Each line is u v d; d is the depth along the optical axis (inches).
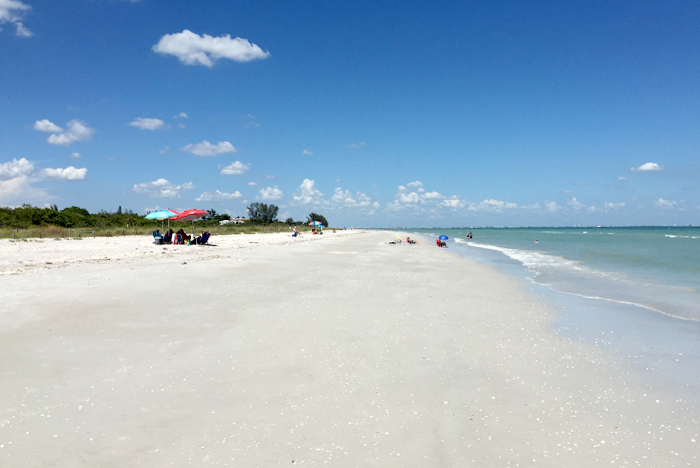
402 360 280.2
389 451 172.2
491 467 163.5
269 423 191.3
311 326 354.0
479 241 2432.3
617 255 1178.0
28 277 514.0
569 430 195.3
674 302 495.2
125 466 154.6
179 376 240.2
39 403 200.4
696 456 175.3
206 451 166.6
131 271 599.5
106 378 233.1
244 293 483.8
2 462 152.3
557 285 629.3
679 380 258.1
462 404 218.4
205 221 3351.4
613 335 355.3
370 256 1110.4
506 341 331.0
